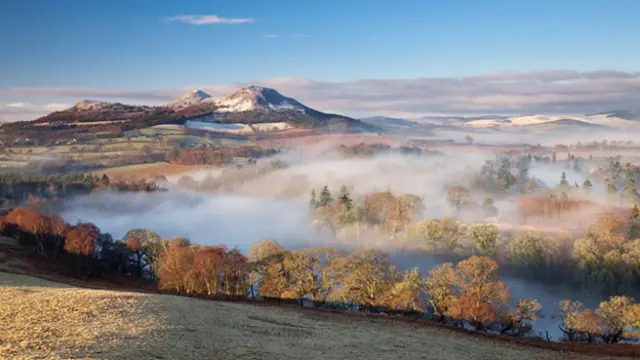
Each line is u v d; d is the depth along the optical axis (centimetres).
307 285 9338
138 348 4784
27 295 6831
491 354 6309
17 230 13262
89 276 11412
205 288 9394
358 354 5619
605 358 6512
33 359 4172
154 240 13000
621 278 13288
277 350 5391
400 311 8700
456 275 8956
